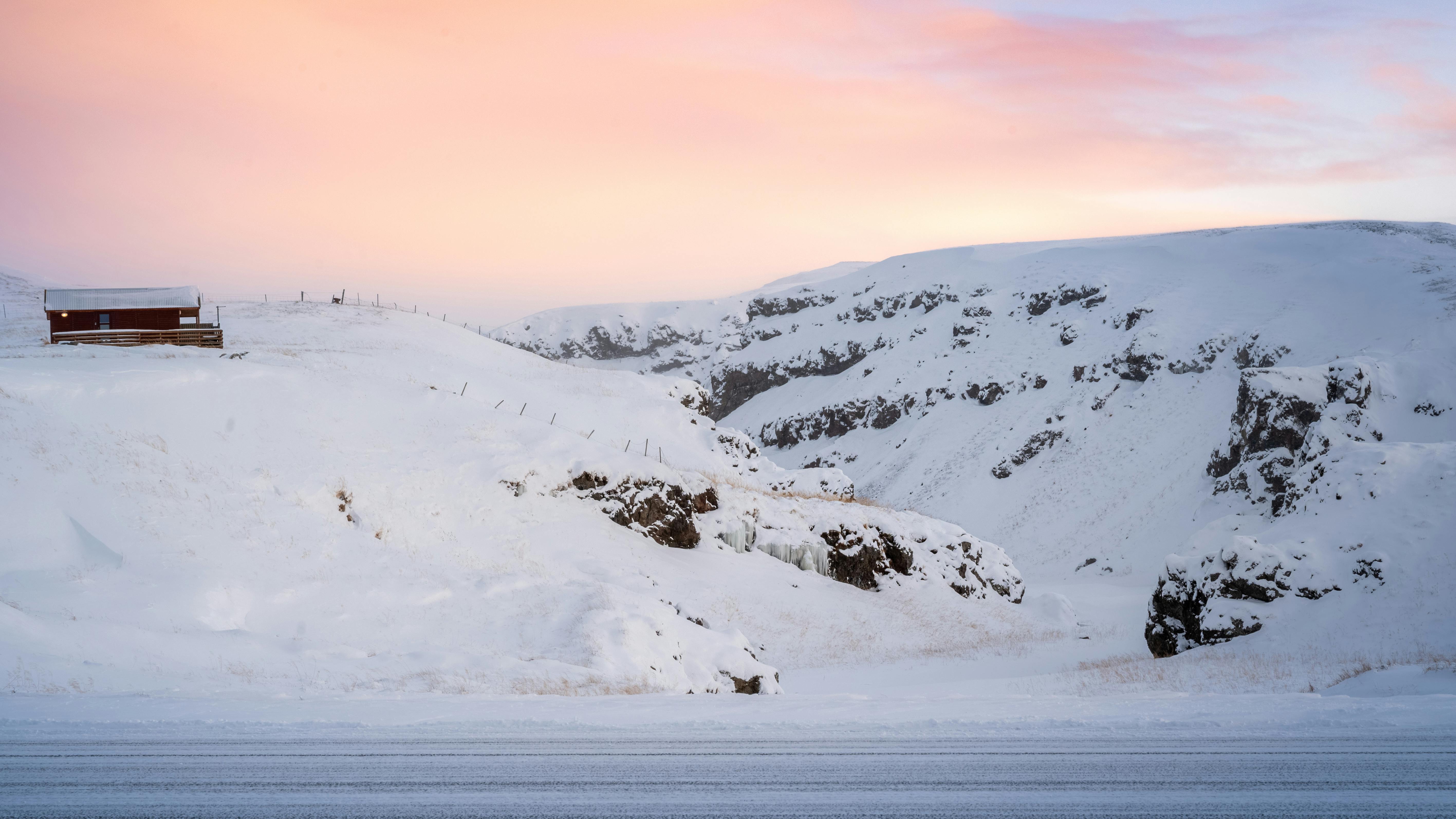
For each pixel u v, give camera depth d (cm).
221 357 4431
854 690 2952
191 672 1638
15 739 1000
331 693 1530
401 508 3259
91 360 3747
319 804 761
